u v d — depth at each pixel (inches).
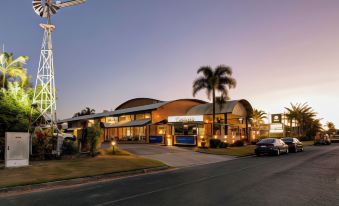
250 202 301.4
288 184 406.0
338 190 362.6
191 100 1849.2
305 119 2935.5
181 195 340.2
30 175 478.3
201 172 558.6
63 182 435.2
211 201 307.7
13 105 797.9
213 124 1407.5
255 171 553.9
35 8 823.7
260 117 3122.5
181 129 1378.0
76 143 835.4
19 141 582.9
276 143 981.8
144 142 1609.3
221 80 1419.8
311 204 292.7
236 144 1459.2
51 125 807.7
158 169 617.9
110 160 693.9
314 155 962.7
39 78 828.6
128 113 1814.7
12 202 318.7
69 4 850.1
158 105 1686.8
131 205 295.4
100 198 331.6
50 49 834.8
